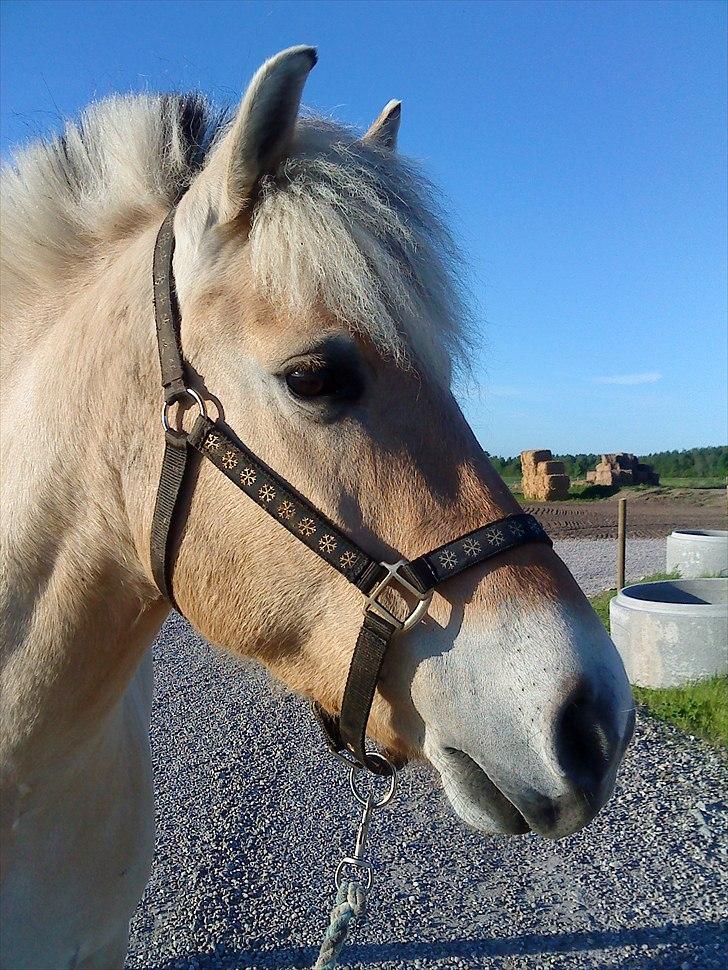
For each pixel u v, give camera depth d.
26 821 1.50
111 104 1.69
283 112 1.31
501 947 3.06
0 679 1.47
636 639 5.84
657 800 4.15
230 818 4.07
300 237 1.27
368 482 1.29
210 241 1.38
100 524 1.47
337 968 2.95
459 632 1.27
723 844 3.75
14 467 1.52
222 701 5.97
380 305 1.26
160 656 7.28
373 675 1.29
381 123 1.78
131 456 1.43
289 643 1.38
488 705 1.24
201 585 1.40
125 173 1.61
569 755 1.19
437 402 1.34
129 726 1.88
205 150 1.62
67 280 1.64
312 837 3.88
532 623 1.25
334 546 1.28
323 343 1.26
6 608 1.47
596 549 13.80
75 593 1.48
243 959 3.01
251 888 3.46
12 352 1.66
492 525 1.30
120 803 1.76
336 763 4.77
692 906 3.29
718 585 6.67
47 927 1.55
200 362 1.35
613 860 3.64
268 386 1.31
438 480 1.30
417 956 3.01
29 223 1.64
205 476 1.36
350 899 1.59
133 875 1.80
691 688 5.55
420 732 1.34
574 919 3.23
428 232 1.39
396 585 1.28
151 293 1.43
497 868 3.61
